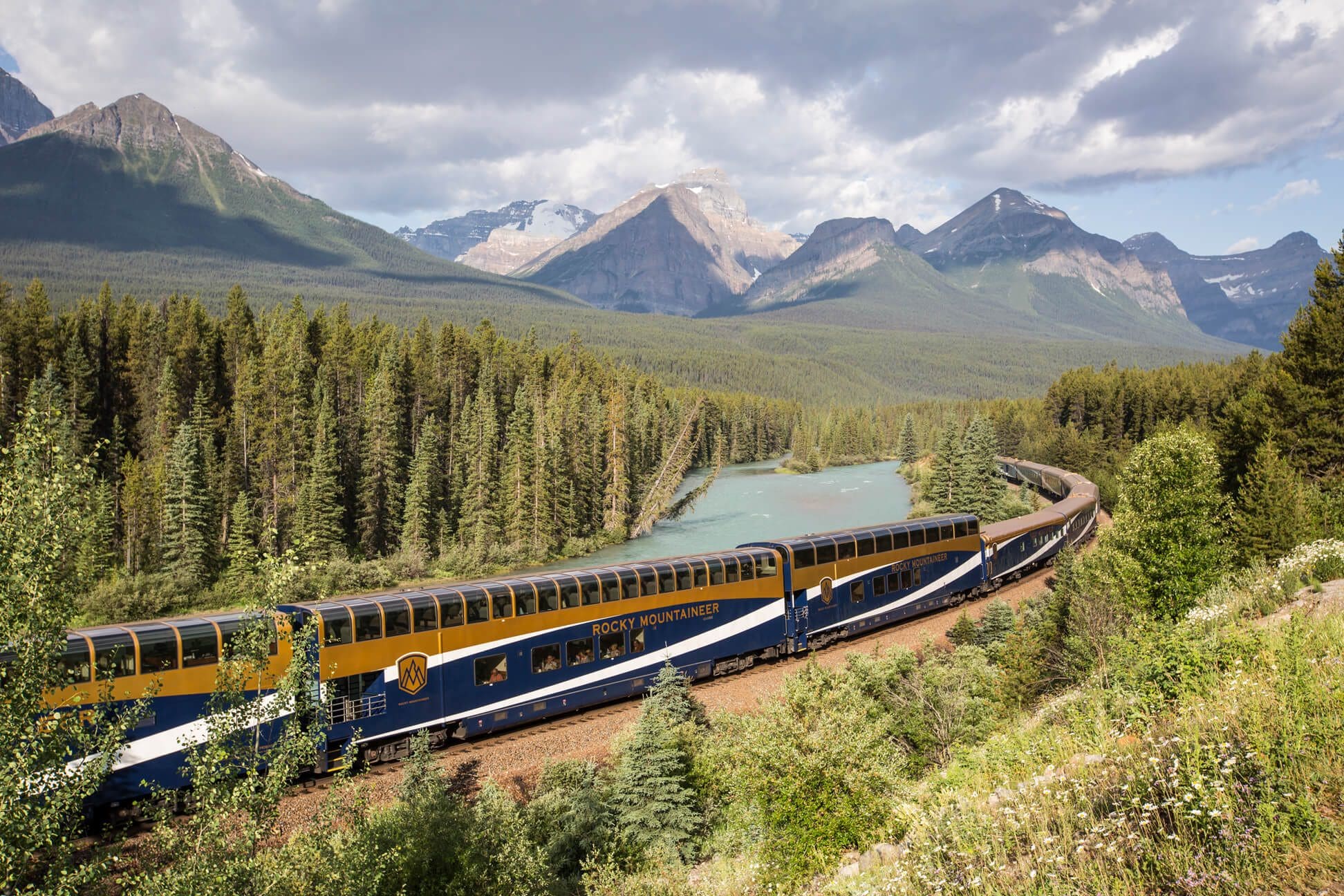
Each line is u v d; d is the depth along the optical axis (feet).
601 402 393.50
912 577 140.46
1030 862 25.34
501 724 89.25
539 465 268.82
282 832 65.87
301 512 234.17
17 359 246.47
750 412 633.20
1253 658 35.29
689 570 107.34
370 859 45.55
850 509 339.16
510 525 268.82
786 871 46.21
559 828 70.49
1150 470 89.15
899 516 314.35
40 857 37.11
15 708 36.37
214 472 238.89
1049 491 315.37
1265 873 20.58
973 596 156.35
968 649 107.45
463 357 353.51
